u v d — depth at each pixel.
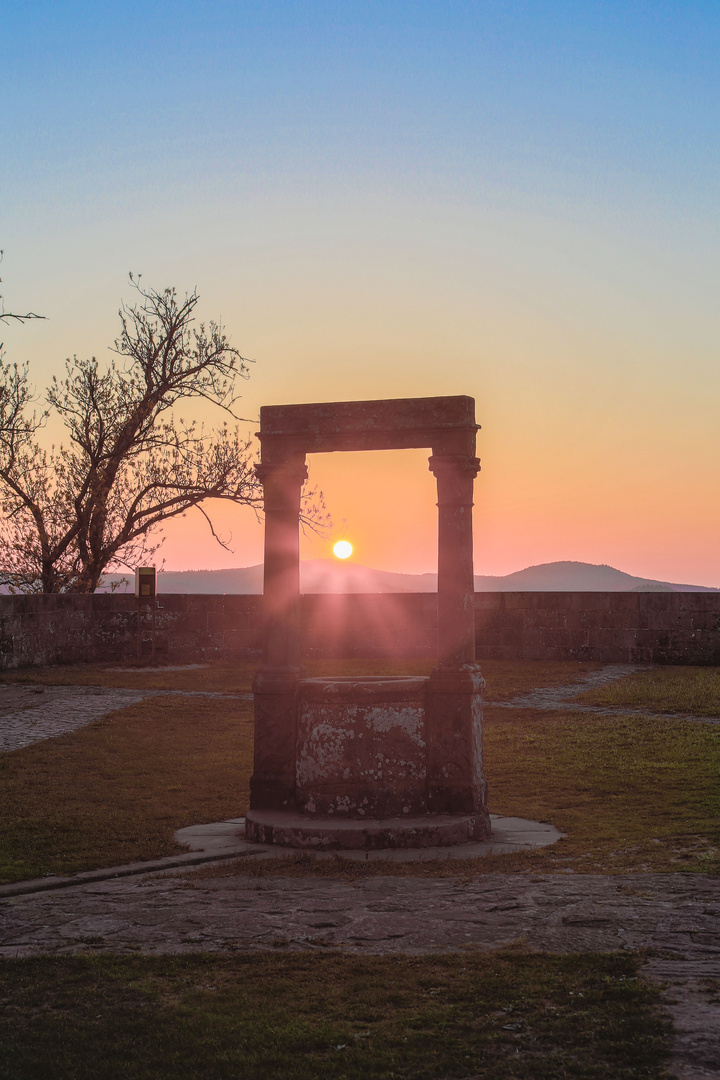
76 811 9.41
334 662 22.19
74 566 25.14
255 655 22.91
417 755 8.38
